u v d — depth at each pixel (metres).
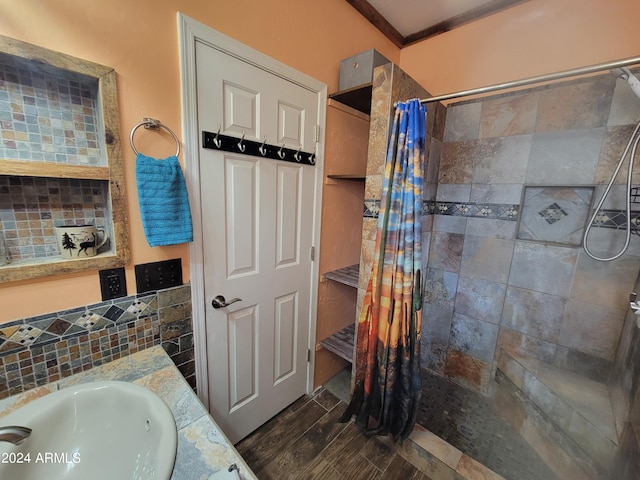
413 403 1.45
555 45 1.55
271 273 1.51
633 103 1.32
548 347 1.66
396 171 1.32
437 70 1.96
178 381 0.91
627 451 1.03
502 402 1.78
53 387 0.86
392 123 1.37
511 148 1.68
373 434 1.52
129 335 1.03
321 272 1.83
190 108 1.06
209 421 0.77
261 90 1.28
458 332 2.02
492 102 1.72
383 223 1.36
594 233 1.47
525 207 1.68
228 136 1.19
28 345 0.83
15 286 0.80
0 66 0.76
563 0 1.51
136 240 1.00
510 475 1.35
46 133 0.85
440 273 2.05
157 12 0.95
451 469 1.32
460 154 1.88
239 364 1.45
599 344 1.50
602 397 1.38
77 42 0.81
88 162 0.93
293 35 1.37
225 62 1.14
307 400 1.87
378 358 1.46
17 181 0.83
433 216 2.03
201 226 1.17
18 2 0.71
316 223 1.71
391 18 1.84
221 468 0.64
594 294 1.49
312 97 1.52
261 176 1.36
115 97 0.89
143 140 0.97
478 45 1.79
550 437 1.40
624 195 1.37
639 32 1.36
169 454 0.59
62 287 0.87
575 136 1.48
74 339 0.91
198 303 1.20
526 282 1.71
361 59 1.52
